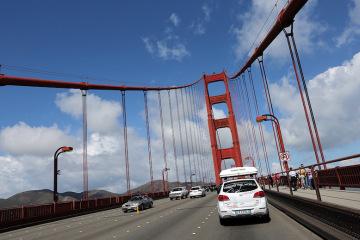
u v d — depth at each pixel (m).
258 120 33.31
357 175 8.05
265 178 39.22
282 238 9.34
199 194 46.09
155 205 35.91
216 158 82.94
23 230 21.89
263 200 12.66
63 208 30.70
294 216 13.13
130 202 29.66
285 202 16.55
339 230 7.66
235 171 19.44
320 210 9.38
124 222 18.80
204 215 18.16
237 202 12.65
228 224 13.21
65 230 17.92
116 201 43.22
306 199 11.18
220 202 12.91
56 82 62.53
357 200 9.98
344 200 10.28
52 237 14.96
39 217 27.03
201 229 12.41
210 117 86.75
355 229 6.64
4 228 22.73
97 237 13.04
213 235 10.74
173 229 13.16
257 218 14.27
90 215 31.11
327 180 10.77
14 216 24.27
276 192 20.44
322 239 8.87
